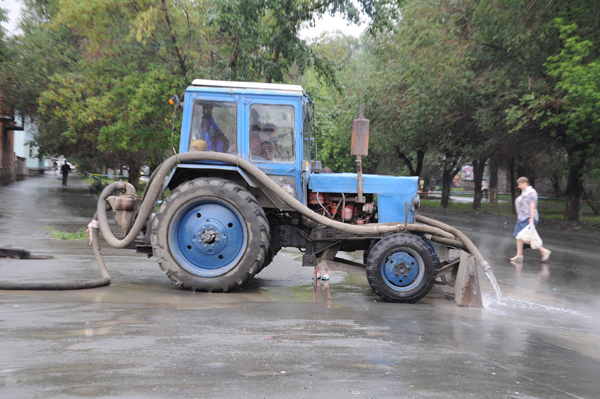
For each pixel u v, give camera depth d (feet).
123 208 23.50
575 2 56.03
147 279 24.49
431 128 86.69
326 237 23.88
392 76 86.17
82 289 21.01
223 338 14.16
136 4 54.70
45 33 84.84
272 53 59.26
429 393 10.61
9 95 95.50
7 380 10.46
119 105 59.36
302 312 18.21
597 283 28.89
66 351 12.48
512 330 16.98
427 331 16.20
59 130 99.30
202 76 56.59
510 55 64.34
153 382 10.59
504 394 10.78
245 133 23.27
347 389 10.61
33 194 93.15
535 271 32.76
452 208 111.75
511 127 70.38
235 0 50.19
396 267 21.33
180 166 22.44
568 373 12.55
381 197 24.18
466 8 69.05
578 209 72.90
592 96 50.57
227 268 21.67
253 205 21.81
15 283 20.21
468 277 21.44
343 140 101.60
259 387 10.53
